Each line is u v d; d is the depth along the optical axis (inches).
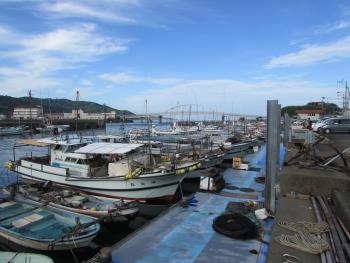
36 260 273.9
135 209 459.5
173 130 1568.7
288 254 169.8
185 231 271.0
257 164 676.7
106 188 553.6
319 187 263.1
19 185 557.9
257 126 2063.2
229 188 434.9
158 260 221.0
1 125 3117.6
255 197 383.9
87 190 571.8
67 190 551.5
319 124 1344.7
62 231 376.2
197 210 330.6
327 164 319.0
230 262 216.2
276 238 188.9
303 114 3358.8
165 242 249.0
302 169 298.7
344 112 2805.1
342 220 198.2
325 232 190.9
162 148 831.1
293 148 657.0
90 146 604.7
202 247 239.1
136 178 530.0
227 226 264.1
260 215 286.0
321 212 223.9
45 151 1514.5
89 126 3356.3
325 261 157.4
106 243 407.5
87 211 440.8
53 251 357.7
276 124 281.3
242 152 897.5
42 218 411.5
